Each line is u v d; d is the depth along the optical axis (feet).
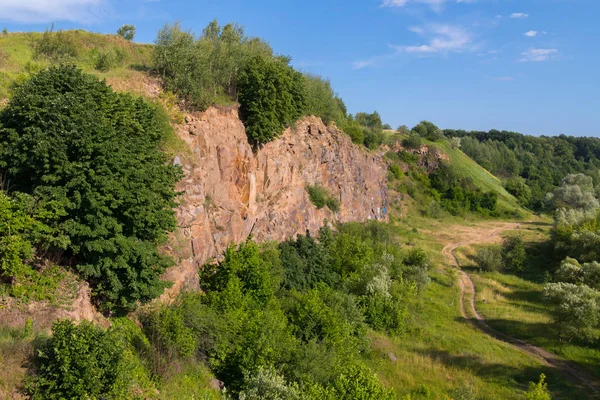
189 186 59.98
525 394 55.06
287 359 49.37
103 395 30.99
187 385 41.68
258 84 82.38
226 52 84.94
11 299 35.53
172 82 70.79
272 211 88.43
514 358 76.18
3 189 41.09
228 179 73.26
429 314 97.04
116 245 40.16
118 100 51.24
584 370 73.77
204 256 61.77
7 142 41.29
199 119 69.82
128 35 113.50
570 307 83.41
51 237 37.24
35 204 38.09
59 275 39.27
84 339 31.09
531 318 96.68
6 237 35.22
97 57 79.25
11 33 87.10
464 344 80.53
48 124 39.96
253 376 43.37
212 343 48.24
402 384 63.00
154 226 43.88
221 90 80.53
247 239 72.08
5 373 29.53
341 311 72.64
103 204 39.11
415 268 112.27
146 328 45.42
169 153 57.47
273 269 72.84
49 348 31.14
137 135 51.75
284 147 96.89
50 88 43.57
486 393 62.39
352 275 95.66
